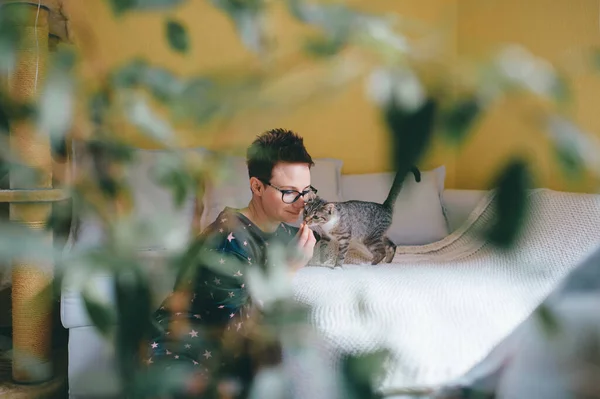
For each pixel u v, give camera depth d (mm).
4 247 240
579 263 1387
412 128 221
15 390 1359
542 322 353
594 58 258
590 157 230
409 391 332
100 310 262
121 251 263
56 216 309
